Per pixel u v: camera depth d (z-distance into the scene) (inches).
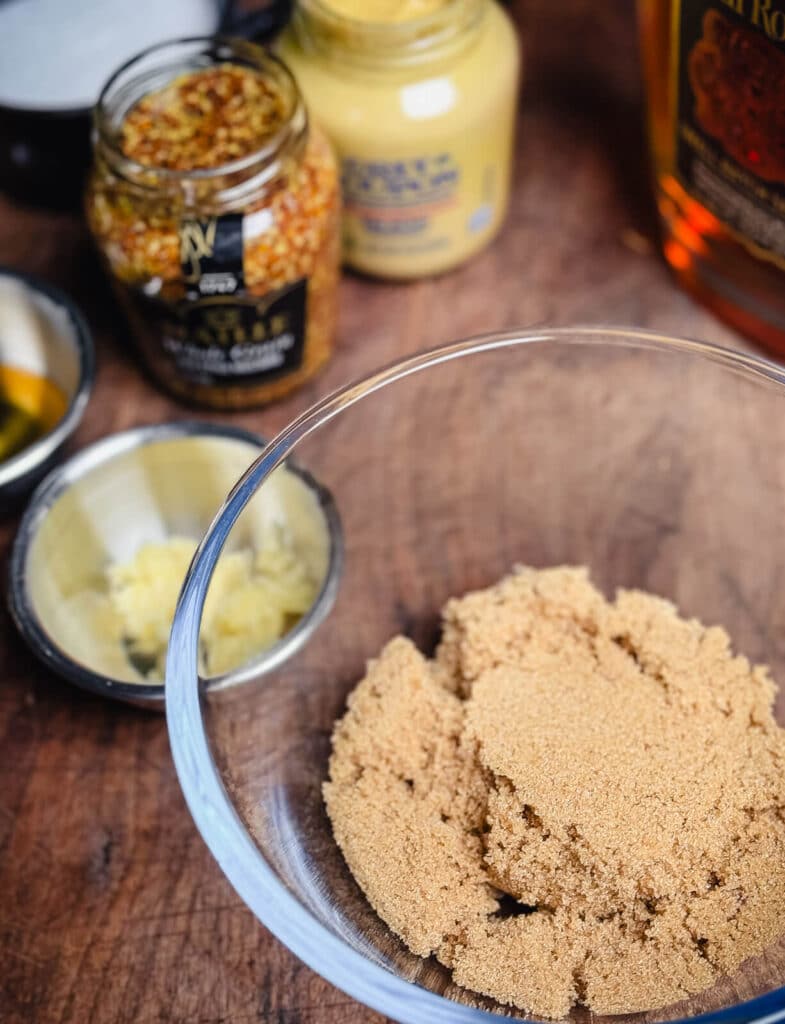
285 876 13.5
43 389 18.3
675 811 13.5
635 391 17.3
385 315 18.8
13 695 16.0
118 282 16.8
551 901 13.4
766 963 13.1
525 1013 13.0
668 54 16.6
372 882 13.7
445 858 13.7
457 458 17.4
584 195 19.7
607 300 18.8
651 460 17.3
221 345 17.0
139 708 15.8
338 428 16.7
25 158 19.0
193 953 14.3
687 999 12.9
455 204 18.0
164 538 17.2
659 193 18.5
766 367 14.6
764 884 13.4
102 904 14.7
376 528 17.1
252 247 16.0
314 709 15.6
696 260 18.2
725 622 16.1
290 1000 14.0
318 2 16.8
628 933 13.2
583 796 13.5
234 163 15.6
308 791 14.8
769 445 16.9
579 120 20.3
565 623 15.4
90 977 14.3
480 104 17.2
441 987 13.2
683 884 13.2
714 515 16.9
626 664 14.9
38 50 19.5
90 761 15.6
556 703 14.4
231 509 13.8
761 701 14.7
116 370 18.5
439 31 16.7
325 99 17.2
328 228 16.7
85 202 17.1
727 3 15.3
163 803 15.2
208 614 15.9
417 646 16.2
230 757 14.2
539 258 19.2
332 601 15.5
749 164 16.3
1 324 17.9
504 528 17.1
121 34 19.7
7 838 15.1
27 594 15.6
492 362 16.8
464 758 14.2
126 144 16.2
